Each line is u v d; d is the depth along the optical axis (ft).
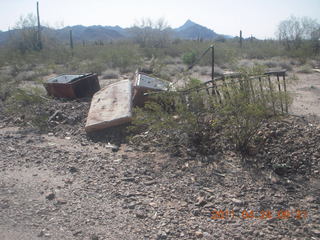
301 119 24.76
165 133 22.85
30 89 37.81
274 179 16.85
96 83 38.81
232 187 16.15
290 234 12.48
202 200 14.64
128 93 28.27
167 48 106.63
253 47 106.52
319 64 69.21
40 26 118.01
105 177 17.28
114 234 12.32
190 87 22.58
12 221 13.11
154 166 18.83
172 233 12.41
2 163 19.29
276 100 22.76
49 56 88.58
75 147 22.58
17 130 27.02
